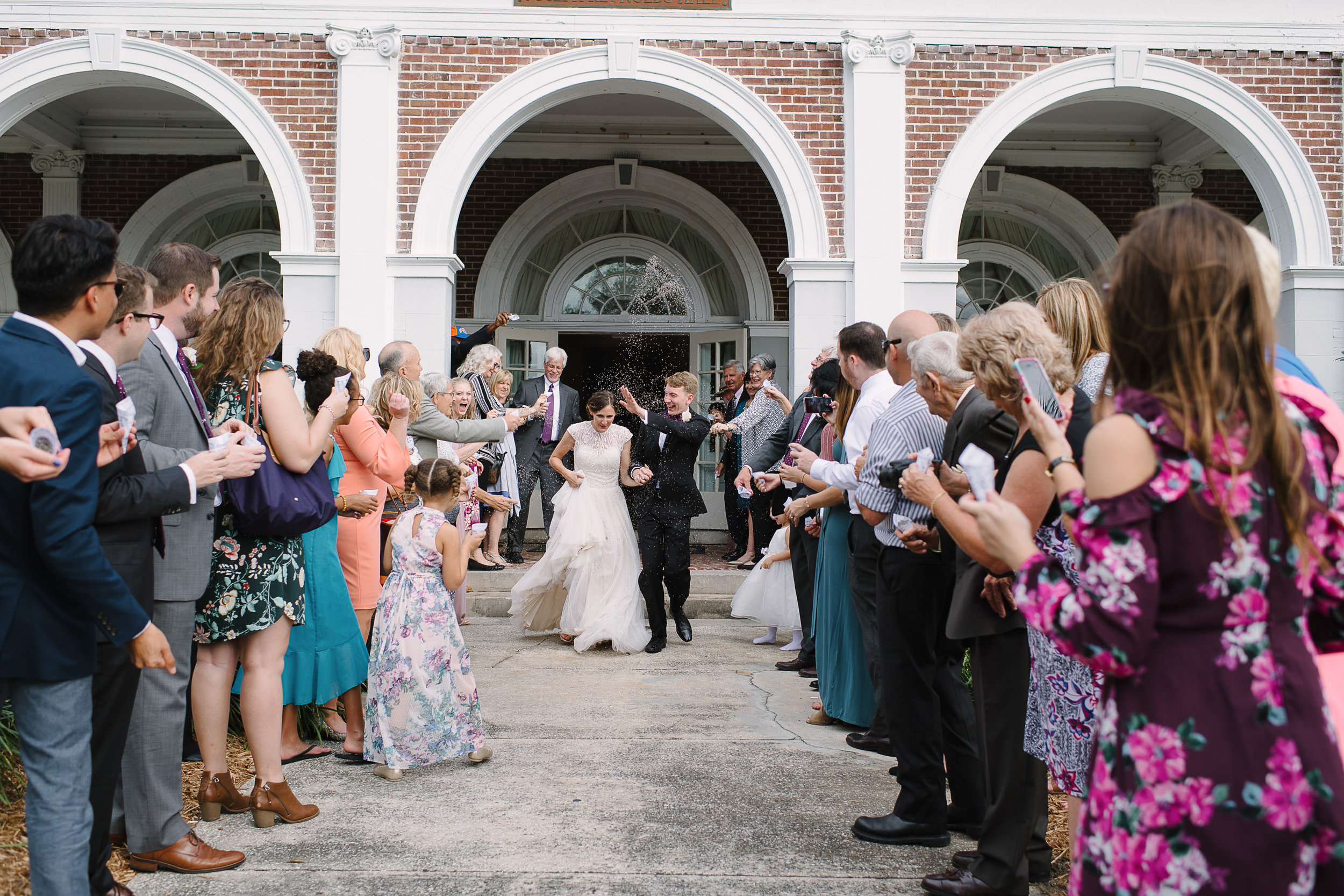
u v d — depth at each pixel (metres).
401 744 3.46
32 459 1.79
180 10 7.71
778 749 3.84
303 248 7.77
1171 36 8.02
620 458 6.02
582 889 2.53
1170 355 1.45
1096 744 1.53
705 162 10.88
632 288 11.15
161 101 9.90
